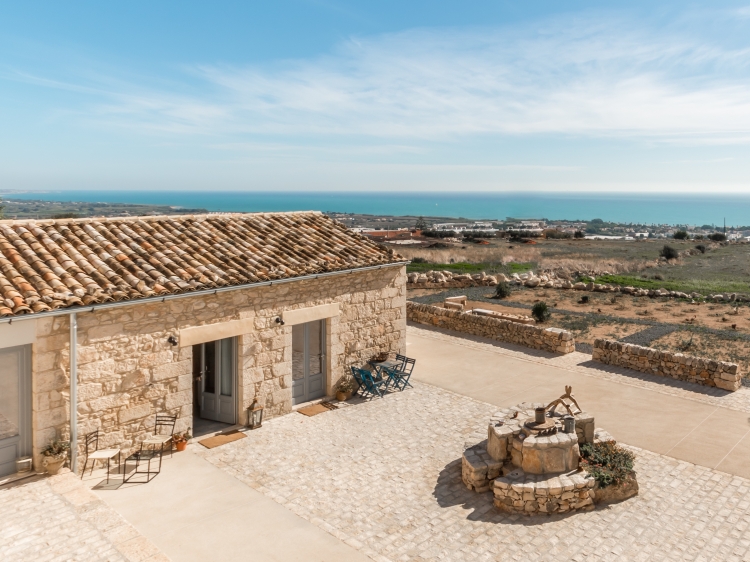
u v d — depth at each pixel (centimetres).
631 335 1983
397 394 1416
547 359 1730
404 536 776
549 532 784
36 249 1023
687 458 1035
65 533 704
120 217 1267
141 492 889
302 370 1326
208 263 1158
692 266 4181
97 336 938
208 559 715
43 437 879
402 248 5269
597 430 1016
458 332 2108
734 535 773
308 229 1541
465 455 954
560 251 5312
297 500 875
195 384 1238
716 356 1698
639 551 735
